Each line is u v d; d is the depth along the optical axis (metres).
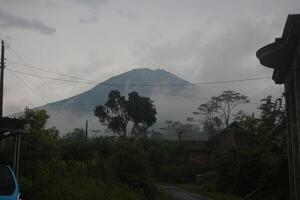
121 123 79.62
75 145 37.50
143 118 79.44
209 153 76.62
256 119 44.66
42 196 18.12
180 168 70.44
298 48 14.80
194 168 70.69
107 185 25.27
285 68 18.30
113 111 80.56
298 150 17.31
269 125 42.91
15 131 15.78
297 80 16.28
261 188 35.09
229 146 45.38
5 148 20.53
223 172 43.81
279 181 33.72
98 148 37.44
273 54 16.97
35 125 22.45
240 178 41.44
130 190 27.64
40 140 21.73
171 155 78.81
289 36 14.66
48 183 19.12
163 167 70.44
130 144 32.22
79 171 26.38
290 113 18.66
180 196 42.31
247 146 42.62
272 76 20.80
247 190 40.62
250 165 40.16
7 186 10.94
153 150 70.31
